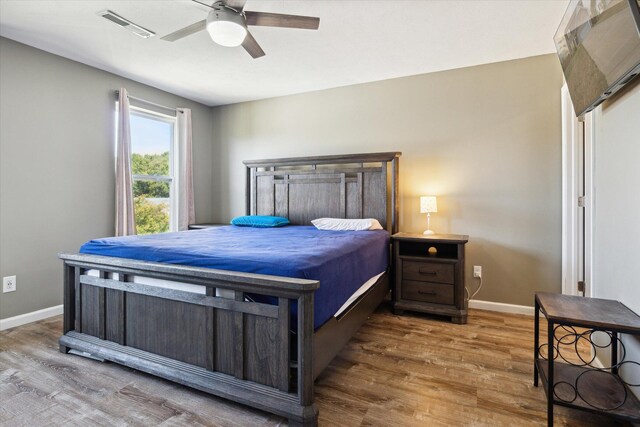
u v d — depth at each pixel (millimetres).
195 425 1519
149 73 3467
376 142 3660
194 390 1795
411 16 2371
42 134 2934
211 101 4453
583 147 2697
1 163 2686
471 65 3209
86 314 2178
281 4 2240
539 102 2992
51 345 2359
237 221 3750
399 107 3543
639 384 1467
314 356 1552
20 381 1874
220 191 4676
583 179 2701
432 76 3391
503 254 3131
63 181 3084
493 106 3152
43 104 2936
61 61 3057
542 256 2996
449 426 1527
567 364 1754
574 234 2744
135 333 1970
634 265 1500
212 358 1699
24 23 2494
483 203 3199
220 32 1965
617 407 1396
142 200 3926
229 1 1873
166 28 2559
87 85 3260
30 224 2863
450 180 3324
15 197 2768
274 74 3469
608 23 1392
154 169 4055
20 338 2488
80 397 1726
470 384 1872
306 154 4055
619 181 1659
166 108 4031
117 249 2125
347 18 2402
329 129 3914
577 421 1552
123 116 3447
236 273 1618
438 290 2916
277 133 4238
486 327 2727
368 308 2492
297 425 1463
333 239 2500
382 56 3020
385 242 3021
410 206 3486
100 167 3375
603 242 1873
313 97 4000
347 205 3619
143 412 1608
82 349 2100
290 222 3914
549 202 2965
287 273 1568
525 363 2115
